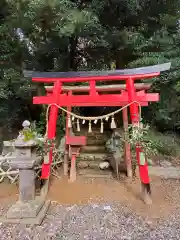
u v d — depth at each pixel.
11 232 2.96
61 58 6.73
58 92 4.40
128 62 6.57
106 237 2.85
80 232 2.96
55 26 4.84
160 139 6.39
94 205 3.68
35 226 3.09
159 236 2.86
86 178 4.91
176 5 6.25
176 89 6.22
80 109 8.55
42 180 4.23
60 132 6.37
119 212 3.47
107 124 7.82
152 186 4.52
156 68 4.12
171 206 3.68
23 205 3.31
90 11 5.21
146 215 3.38
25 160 3.39
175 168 5.24
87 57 7.12
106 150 6.11
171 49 6.12
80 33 5.27
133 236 2.87
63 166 5.38
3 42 6.02
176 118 7.05
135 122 3.98
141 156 3.81
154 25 6.34
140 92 4.27
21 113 7.54
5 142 5.34
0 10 5.62
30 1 4.37
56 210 3.55
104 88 4.69
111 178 4.91
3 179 4.77
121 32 5.63
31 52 6.66
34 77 4.53
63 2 4.51
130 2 5.47
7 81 6.07
